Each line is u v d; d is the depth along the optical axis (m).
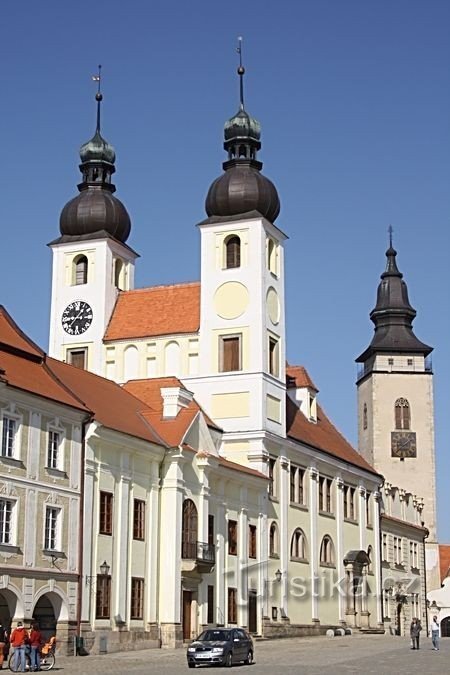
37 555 53.56
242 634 51.81
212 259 84.69
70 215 89.88
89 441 58.22
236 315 82.94
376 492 104.06
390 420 135.62
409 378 136.38
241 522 74.88
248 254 83.69
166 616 63.47
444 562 142.88
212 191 85.88
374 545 101.81
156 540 64.06
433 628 69.19
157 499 64.56
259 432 79.94
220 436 80.00
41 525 54.12
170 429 66.62
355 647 69.75
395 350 136.88
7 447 52.44
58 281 89.38
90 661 52.06
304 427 92.50
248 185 84.75
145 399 72.56
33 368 58.56
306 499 87.62
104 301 87.69
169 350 84.56
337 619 91.06
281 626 79.75
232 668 48.28
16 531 52.19
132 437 61.62
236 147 86.81
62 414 56.50
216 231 84.94
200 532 67.25
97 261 88.56
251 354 81.81
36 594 53.09
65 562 55.59
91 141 92.00
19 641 45.66
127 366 85.62
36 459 54.12
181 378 83.38
